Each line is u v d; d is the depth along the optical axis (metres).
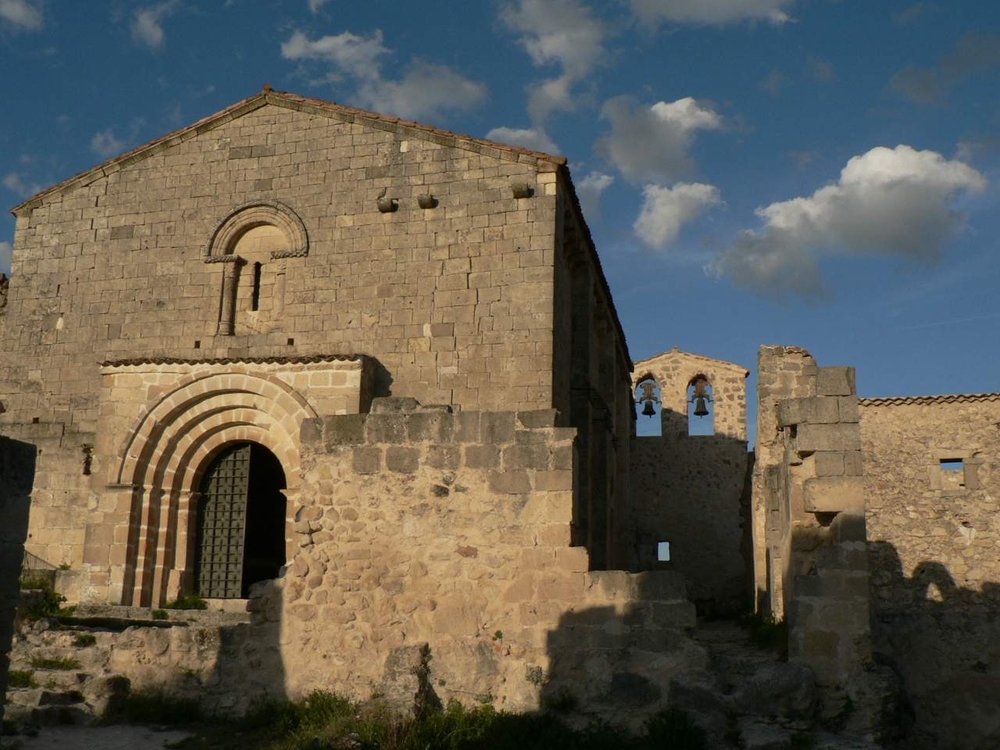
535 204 21.91
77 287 24.27
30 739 11.55
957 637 16.27
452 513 12.51
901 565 26.22
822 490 12.85
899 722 12.28
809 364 20.20
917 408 27.62
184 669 13.07
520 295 21.52
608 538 26.56
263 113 24.30
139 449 21.47
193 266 23.69
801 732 11.20
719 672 11.85
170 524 21.50
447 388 21.42
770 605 19.91
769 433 19.98
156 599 21.03
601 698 11.52
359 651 12.36
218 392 21.64
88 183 24.94
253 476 29.16
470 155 22.58
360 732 11.04
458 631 12.13
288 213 23.38
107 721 12.48
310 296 22.77
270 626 12.80
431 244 22.33
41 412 23.67
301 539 12.91
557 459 12.36
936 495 26.64
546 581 12.04
